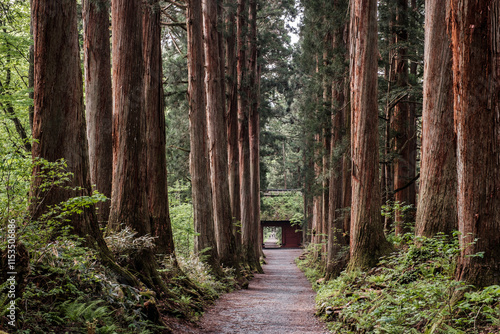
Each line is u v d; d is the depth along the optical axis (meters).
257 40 27.12
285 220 47.53
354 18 11.65
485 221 5.61
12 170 5.62
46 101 6.68
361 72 11.30
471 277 5.61
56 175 5.95
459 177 5.86
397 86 15.85
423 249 7.68
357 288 9.56
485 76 5.52
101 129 11.14
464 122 5.70
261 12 29.98
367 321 6.70
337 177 15.66
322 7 16.06
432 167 8.73
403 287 7.31
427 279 6.92
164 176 11.98
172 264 11.20
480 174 5.62
